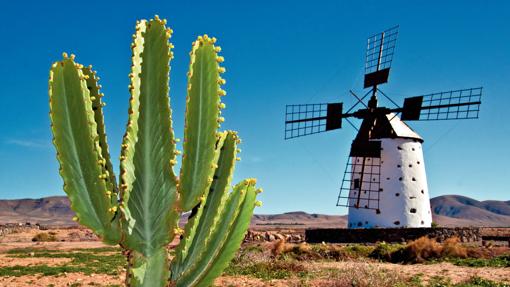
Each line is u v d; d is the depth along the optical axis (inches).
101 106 156.8
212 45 158.4
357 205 1439.5
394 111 1448.1
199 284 166.1
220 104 159.8
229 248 169.8
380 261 978.7
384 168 1446.9
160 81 149.9
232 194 172.1
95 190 146.9
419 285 614.9
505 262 877.8
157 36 151.2
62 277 729.6
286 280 667.4
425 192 1483.8
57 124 145.9
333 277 655.8
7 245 1587.1
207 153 157.6
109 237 148.1
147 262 153.0
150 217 151.8
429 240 1021.2
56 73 147.6
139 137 149.2
